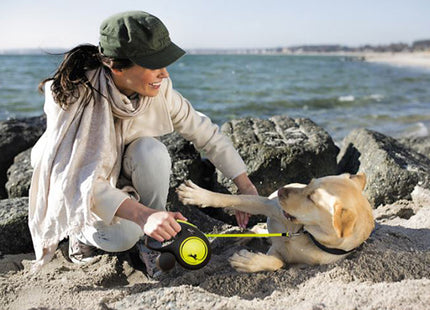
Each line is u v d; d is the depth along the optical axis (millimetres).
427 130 7793
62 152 2160
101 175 2188
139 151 2479
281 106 11648
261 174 3855
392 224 3229
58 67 2229
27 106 11211
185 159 3844
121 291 2299
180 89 16328
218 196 2709
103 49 2109
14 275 2568
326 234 2391
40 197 2225
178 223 2180
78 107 2203
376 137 4371
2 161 4336
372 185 3830
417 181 3699
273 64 45969
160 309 2051
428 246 2727
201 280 2451
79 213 2098
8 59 52625
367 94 14992
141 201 2639
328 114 10273
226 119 9641
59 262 2770
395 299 2000
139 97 2350
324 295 2121
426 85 19156
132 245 2639
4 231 2963
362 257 2459
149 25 2031
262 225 3244
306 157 3980
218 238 3059
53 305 2174
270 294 2248
